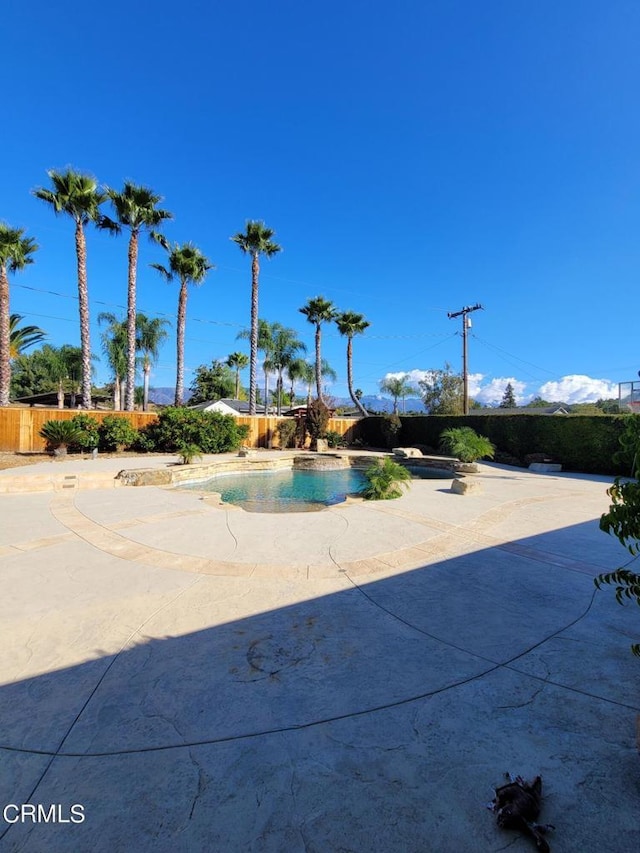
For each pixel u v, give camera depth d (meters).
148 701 2.31
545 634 3.15
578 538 5.87
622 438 2.09
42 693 2.37
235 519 6.83
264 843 1.50
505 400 71.62
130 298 19.80
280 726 2.13
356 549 5.27
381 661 2.75
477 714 2.23
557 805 1.65
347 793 1.72
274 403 49.47
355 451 21.61
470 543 5.60
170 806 1.66
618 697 2.38
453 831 1.55
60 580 4.12
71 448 15.83
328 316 28.14
